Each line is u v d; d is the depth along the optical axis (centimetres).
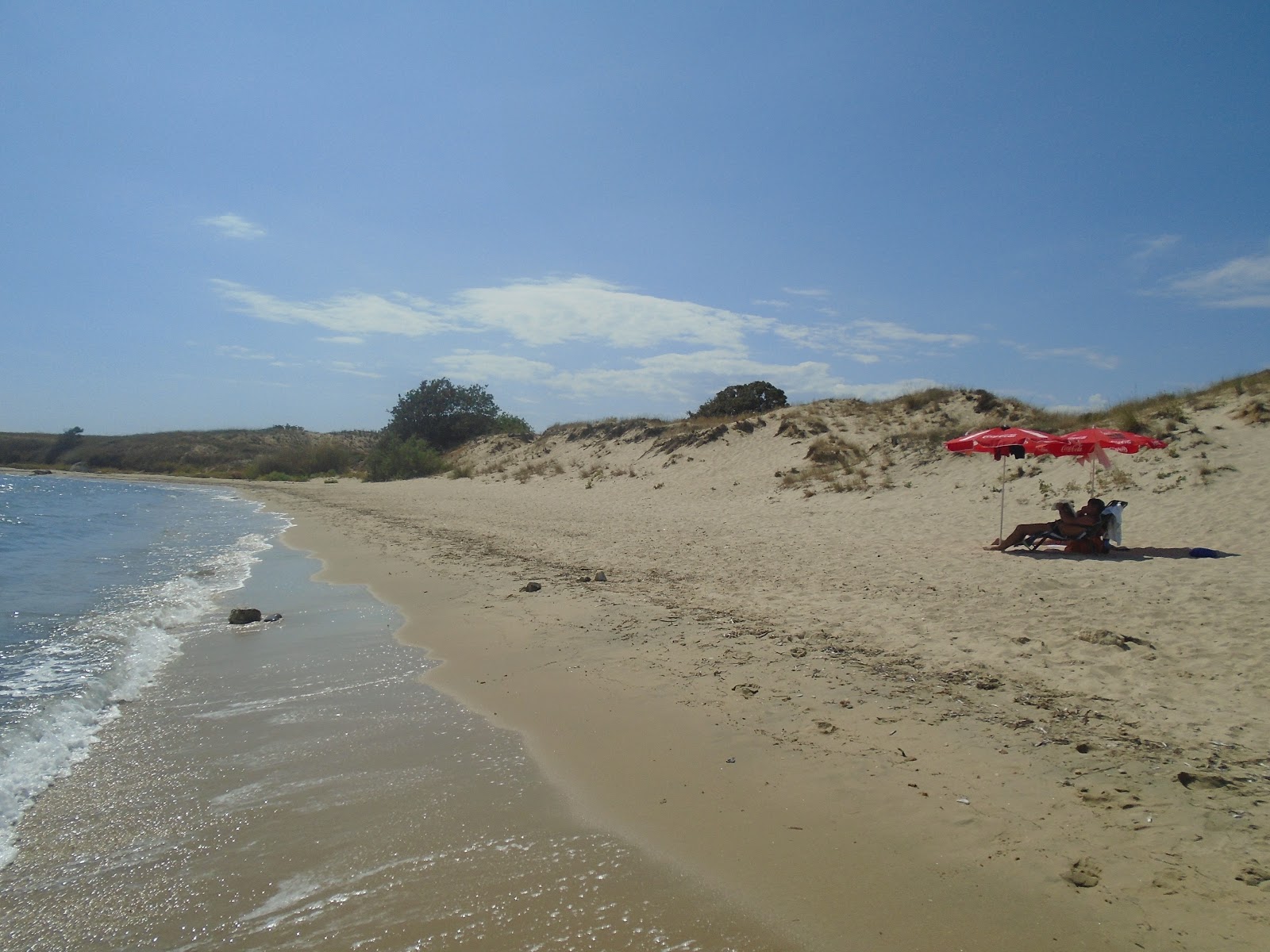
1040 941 357
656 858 436
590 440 3675
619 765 559
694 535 1708
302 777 546
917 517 1653
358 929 375
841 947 357
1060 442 1268
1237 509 1277
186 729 638
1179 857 416
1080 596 943
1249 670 669
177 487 5159
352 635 956
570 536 1814
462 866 429
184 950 361
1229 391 1744
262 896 404
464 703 696
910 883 404
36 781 541
